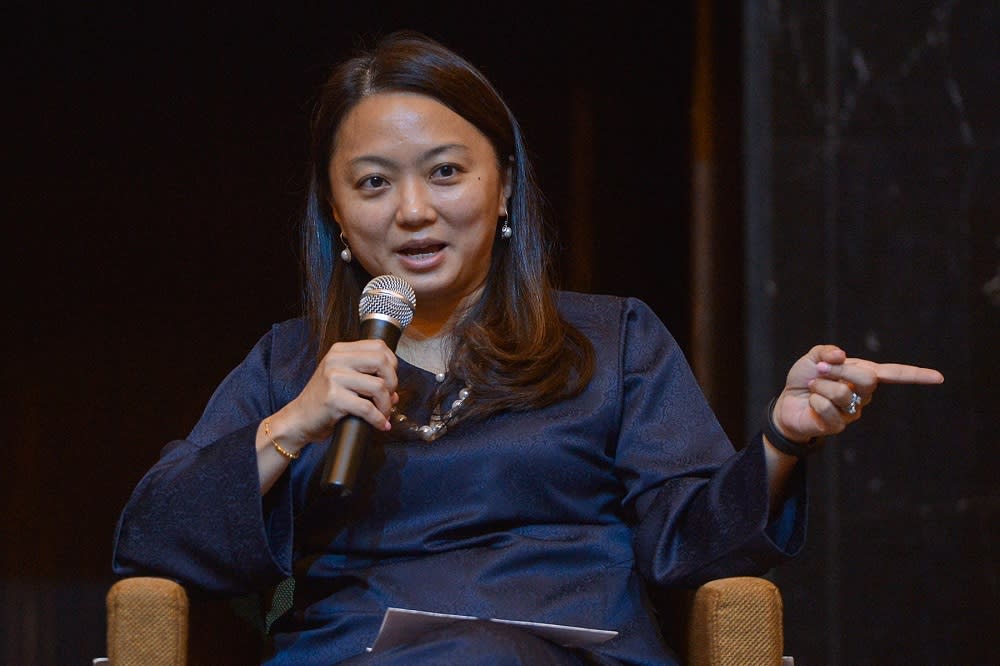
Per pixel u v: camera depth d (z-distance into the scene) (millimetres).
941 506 11547
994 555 11570
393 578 6984
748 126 11492
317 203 7891
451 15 12859
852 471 11438
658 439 7328
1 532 12398
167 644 6441
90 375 12516
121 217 12539
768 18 11469
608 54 12930
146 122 12539
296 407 6754
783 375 11445
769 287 11445
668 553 6910
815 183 11531
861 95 11570
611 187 12945
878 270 11570
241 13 12586
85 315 12516
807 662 11336
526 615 6801
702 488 6977
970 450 11594
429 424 7289
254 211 12633
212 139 12594
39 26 12359
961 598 11539
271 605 7578
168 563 6859
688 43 12195
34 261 12461
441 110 7242
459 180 7266
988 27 11703
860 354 11547
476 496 7129
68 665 12453
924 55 11648
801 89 11523
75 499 12500
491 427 7246
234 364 12609
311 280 7930
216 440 7172
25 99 12398
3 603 12375
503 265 7691
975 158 11680
